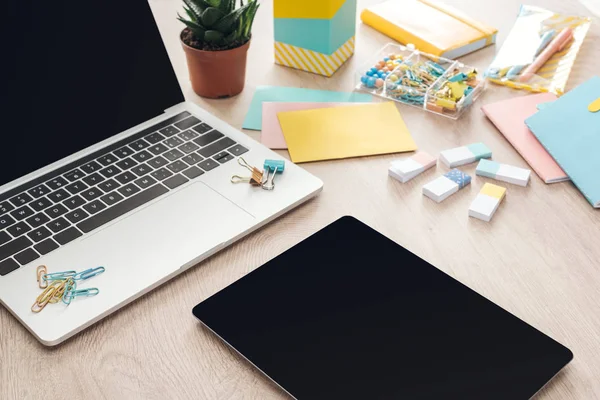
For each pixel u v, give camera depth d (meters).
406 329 0.75
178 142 1.00
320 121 1.08
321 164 1.00
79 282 0.80
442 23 1.30
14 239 0.85
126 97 1.03
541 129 1.03
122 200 0.90
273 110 1.10
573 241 0.88
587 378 0.71
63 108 0.97
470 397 0.68
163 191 0.92
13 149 0.93
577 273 0.83
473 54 1.26
